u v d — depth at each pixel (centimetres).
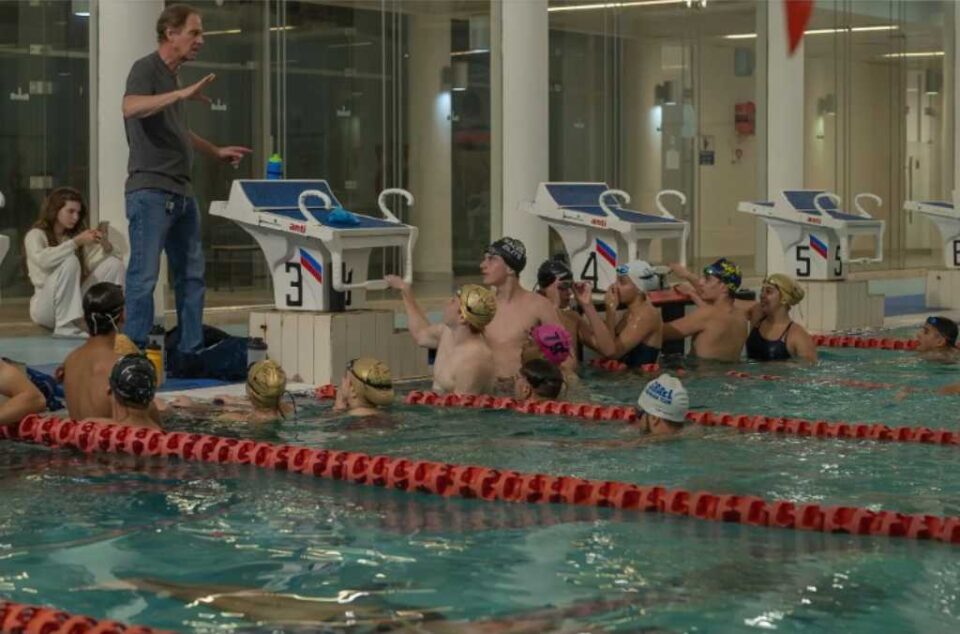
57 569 482
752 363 1089
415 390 934
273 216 957
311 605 439
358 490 624
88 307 742
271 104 1525
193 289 966
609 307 1062
